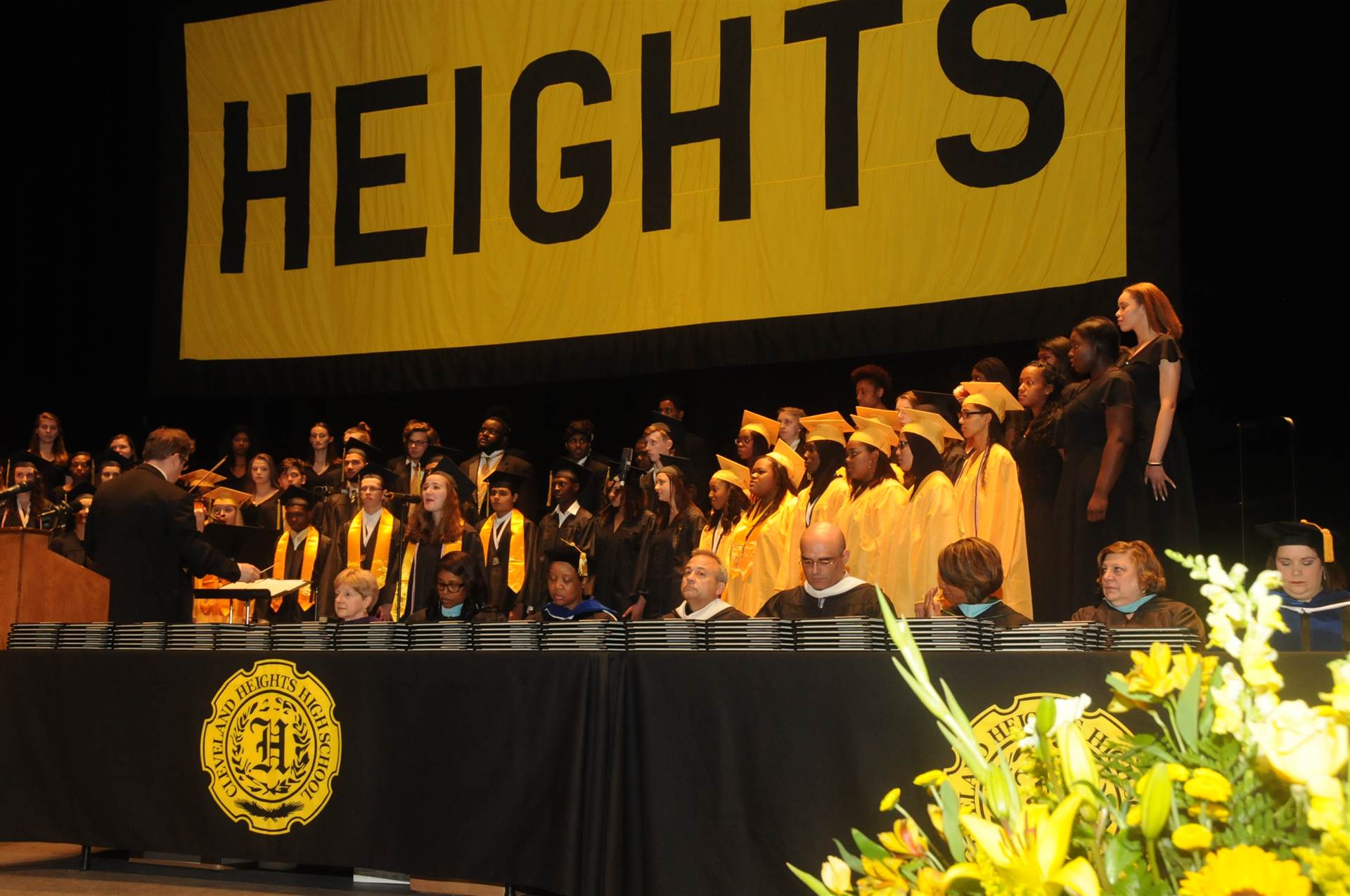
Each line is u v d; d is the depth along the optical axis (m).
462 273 7.88
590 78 7.63
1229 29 6.60
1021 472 5.65
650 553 6.35
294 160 8.36
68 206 9.78
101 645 3.90
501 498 6.69
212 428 10.08
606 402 9.44
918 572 5.26
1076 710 0.96
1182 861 0.95
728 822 2.93
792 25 7.07
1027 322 6.29
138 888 3.72
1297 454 6.35
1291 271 6.45
